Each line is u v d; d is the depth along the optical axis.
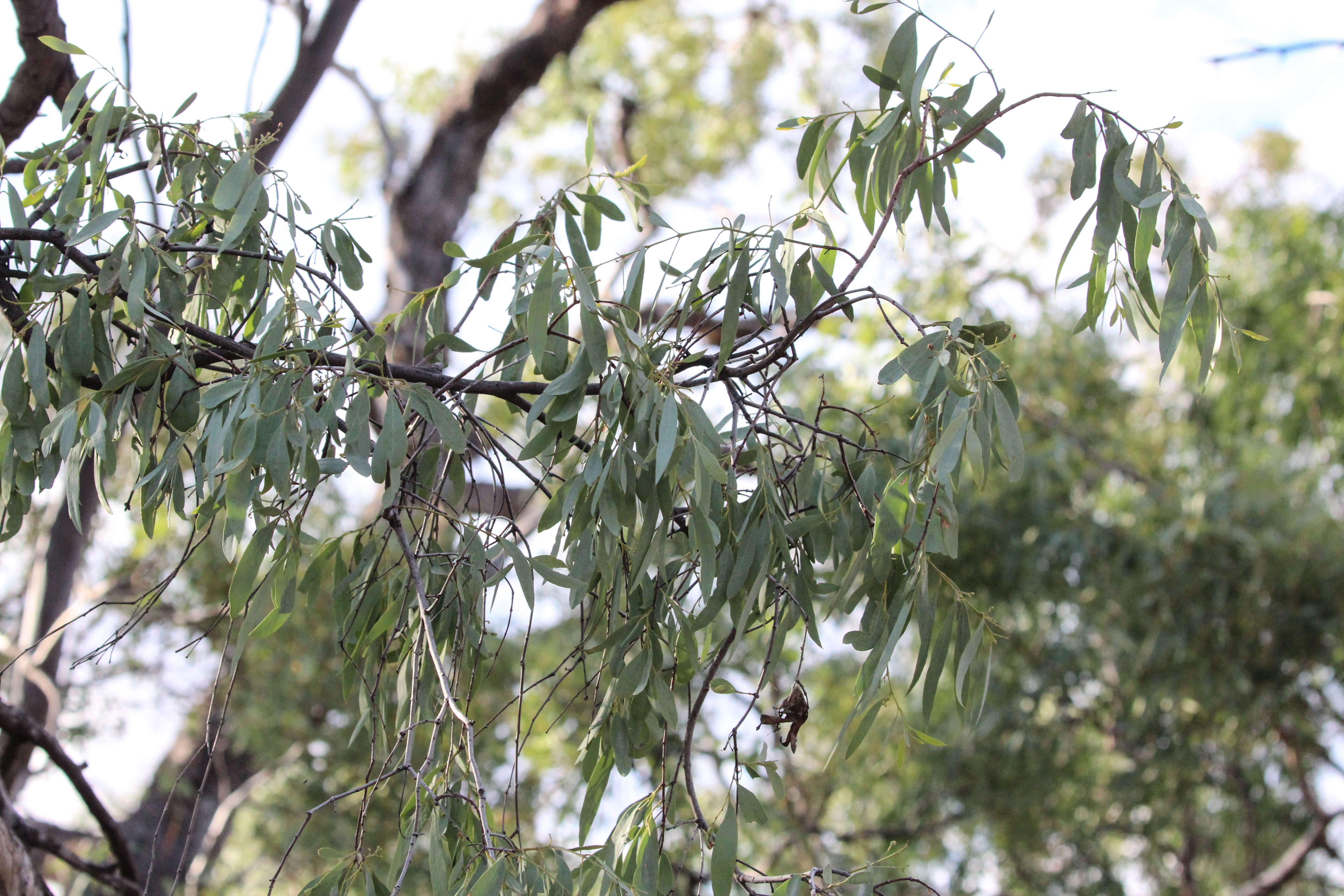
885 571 3.42
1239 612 8.64
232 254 3.70
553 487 3.65
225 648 3.43
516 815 3.36
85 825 9.98
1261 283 11.17
